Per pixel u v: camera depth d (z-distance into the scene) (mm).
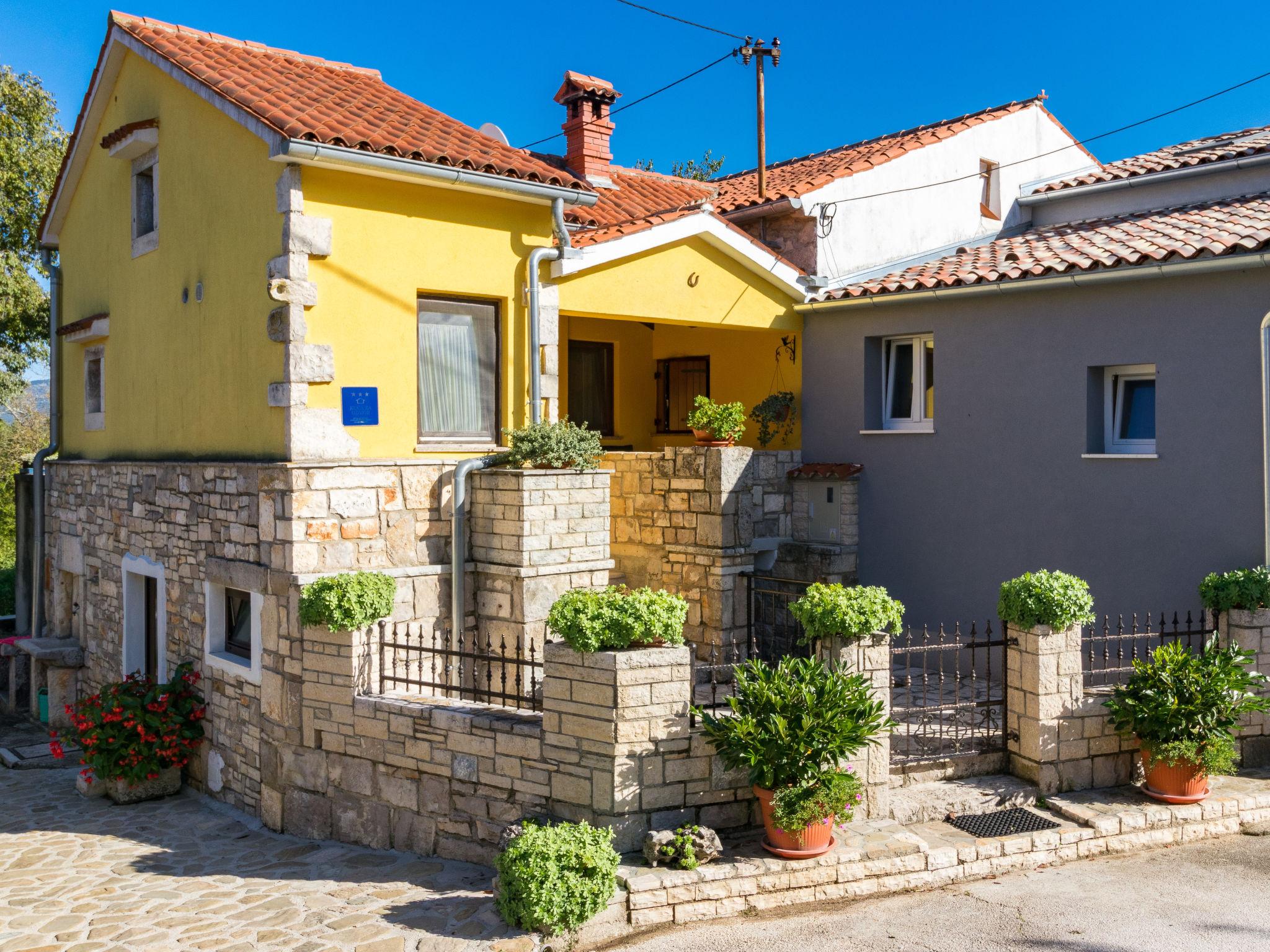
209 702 11109
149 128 11914
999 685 11500
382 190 10047
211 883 8234
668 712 7457
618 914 6777
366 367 9984
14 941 7051
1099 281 10500
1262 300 9414
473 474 10414
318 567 9578
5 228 23547
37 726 14992
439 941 6609
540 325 11109
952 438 12102
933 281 11984
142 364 12773
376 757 8883
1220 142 14938
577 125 15398
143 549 12703
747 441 14570
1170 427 10117
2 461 30578
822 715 7305
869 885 7359
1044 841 7945
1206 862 7953
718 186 17500
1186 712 8406
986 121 15742
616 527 12883
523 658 9898
